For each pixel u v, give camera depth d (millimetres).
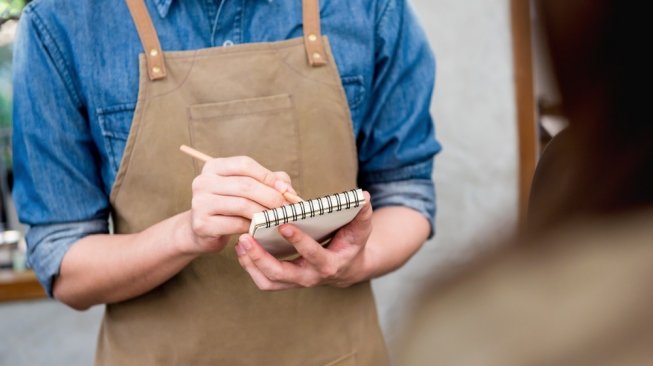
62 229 1243
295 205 951
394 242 1282
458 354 443
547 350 426
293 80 1228
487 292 455
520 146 2486
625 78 484
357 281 1215
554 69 520
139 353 1260
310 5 1245
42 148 1213
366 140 1354
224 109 1202
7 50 2422
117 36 1201
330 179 1249
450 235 2533
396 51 1322
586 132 508
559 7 496
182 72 1198
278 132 1220
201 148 1200
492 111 2479
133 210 1223
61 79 1204
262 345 1257
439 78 2461
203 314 1236
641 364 411
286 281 1045
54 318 2428
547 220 484
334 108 1247
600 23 483
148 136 1193
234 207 1016
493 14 2438
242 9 1229
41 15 1201
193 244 1094
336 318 1294
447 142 2494
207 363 1250
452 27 2441
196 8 1219
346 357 1301
